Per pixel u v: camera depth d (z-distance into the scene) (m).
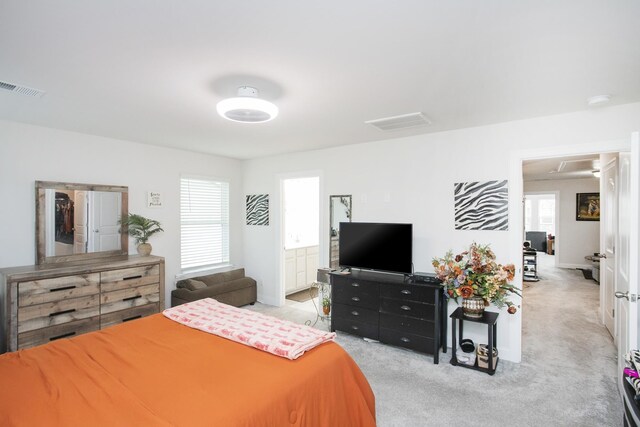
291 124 3.31
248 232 5.54
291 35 1.65
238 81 2.22
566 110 2.87
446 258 3.43
